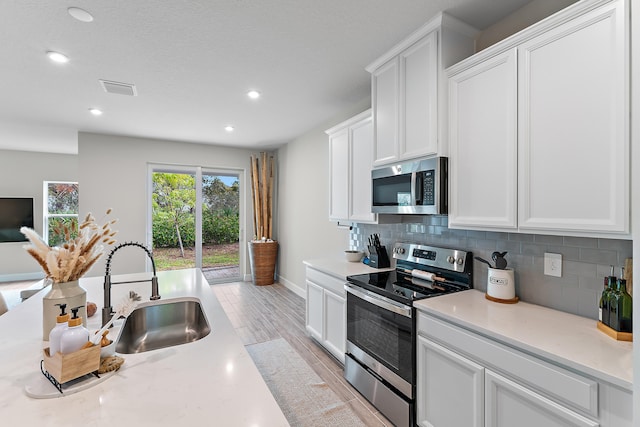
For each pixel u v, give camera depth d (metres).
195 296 1.93
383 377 1.96
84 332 0.94
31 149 5.75
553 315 1.50
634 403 0.90
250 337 3.20
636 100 0.99
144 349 1.68
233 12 1.77
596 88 1.20
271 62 2.37
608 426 0.98
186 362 1.05
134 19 1.82
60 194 6.23
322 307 2.80
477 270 1.99
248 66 2.44
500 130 1.55
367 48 2.17
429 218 2.35
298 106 3.37
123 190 4.69
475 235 2.00
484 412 1.36
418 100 1.98
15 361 1.07
